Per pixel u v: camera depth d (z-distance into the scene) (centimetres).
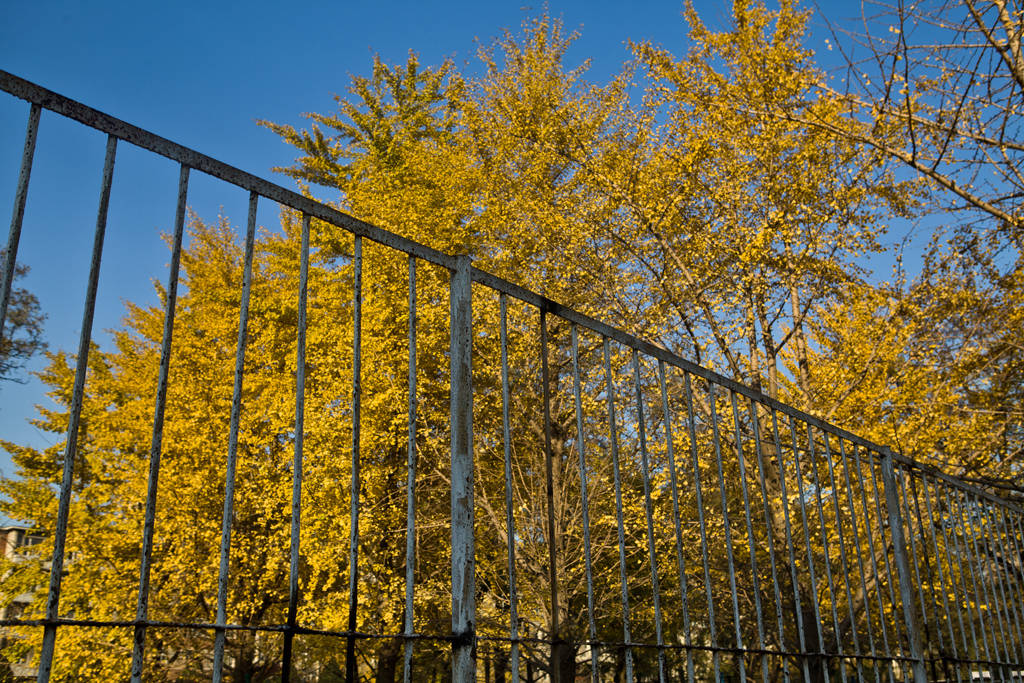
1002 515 480
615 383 924
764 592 904
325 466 933
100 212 132
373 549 1036
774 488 816
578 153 1032
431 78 1470
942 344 874
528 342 896
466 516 181
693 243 881
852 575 808
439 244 985
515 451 983
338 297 1091
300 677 1073
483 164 1066
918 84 571
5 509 1017
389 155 1340
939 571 387
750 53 793
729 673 1243
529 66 1089
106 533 980
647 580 991
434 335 948
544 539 905
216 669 131
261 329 1218
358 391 170
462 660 169
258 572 1000
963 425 806
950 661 366
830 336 966
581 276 948
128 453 1044
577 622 884
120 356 1341
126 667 900
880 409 832
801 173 836
